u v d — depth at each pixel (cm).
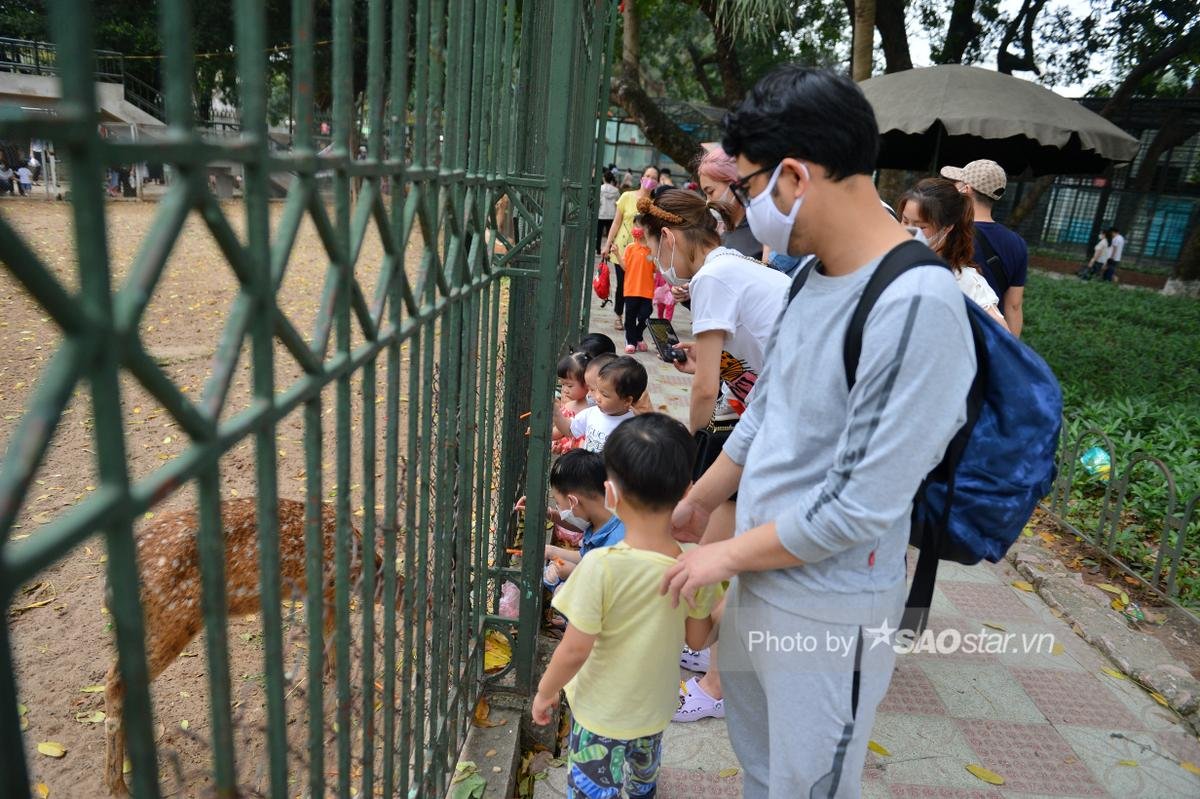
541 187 241
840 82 145
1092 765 278
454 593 231
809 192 149
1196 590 398
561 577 323
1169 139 2091
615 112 1877
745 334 277
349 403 123
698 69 2373
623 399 352
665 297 836
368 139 122
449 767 236
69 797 245
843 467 146
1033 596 391
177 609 232
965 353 144
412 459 163
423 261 164
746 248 336
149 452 500
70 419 536
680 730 287
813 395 157
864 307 146
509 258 247
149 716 76
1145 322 1305
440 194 164
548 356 253
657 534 200
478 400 249
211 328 824
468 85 186
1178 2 1677
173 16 69
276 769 107
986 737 289
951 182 339
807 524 150
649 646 199
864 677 165
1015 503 170
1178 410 688
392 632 160
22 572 55
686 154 1184
